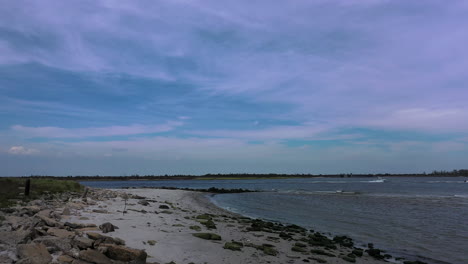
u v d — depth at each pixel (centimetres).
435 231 2062
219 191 7188
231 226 1750
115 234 1088
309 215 2809
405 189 8375
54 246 781
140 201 2469
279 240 1461
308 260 1113
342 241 1658
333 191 7350
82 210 1652
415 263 1270
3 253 705
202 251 1029
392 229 2128
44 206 1549
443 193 6544
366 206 3681
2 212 1249
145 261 795
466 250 1547
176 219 1734
